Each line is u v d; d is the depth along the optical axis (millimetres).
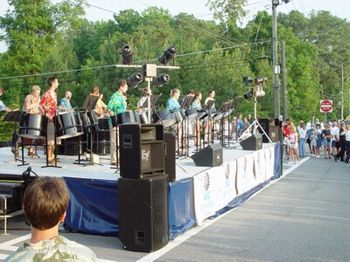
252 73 39125
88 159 9883
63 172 8070
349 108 67938
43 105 9352
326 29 71250
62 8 44000
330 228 7840
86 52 53906
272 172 14008
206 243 6875
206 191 8414
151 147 6504
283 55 25094
